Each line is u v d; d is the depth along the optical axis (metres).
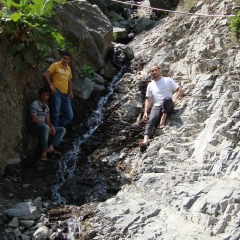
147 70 8.73
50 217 5.02
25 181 5.83
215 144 5.77
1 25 6.11
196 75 7.63
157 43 9.75
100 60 8.80
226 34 8.13
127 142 6.69
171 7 12.41
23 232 4.80
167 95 6.88
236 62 7.26
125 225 4.62
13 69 6.18
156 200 5.09
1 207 5.10
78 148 6.76
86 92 7.94
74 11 8.97
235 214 4.38
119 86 8.41
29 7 6.34
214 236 4.21
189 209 4.71
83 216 4.95
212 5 9.41
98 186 5.75
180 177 5.37
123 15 13.32
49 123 6.50
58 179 6.02
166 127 6.66
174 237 4.27
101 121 7.38
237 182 4.92
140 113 7.39
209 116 6.54
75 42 8.49
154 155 6.08
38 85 6.85
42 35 6.42
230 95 6.45
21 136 6.13
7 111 5.89
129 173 5.92
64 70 6.88
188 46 8.57
